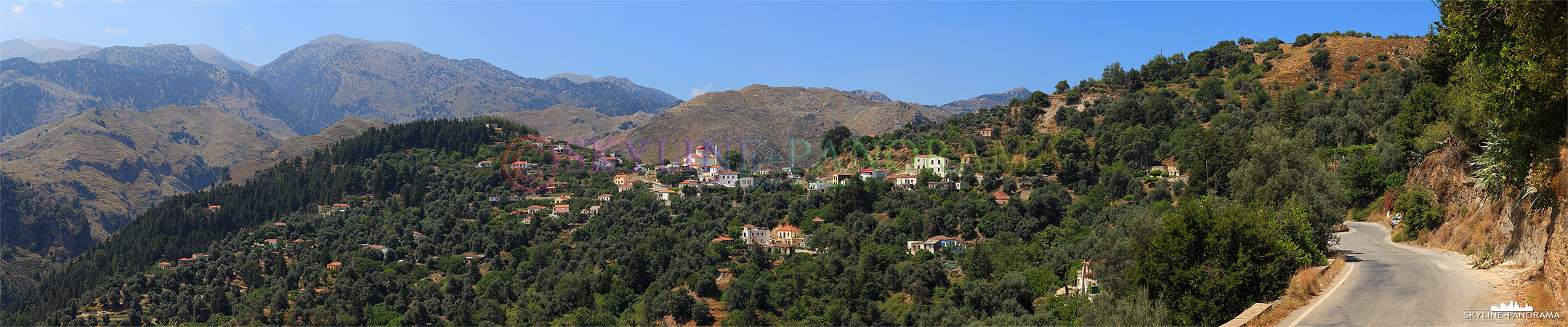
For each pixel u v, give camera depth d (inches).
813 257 4485.7
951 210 4886.8
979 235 4601.4
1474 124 1625.2
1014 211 4547.2
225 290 5019.7
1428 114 2997.0
